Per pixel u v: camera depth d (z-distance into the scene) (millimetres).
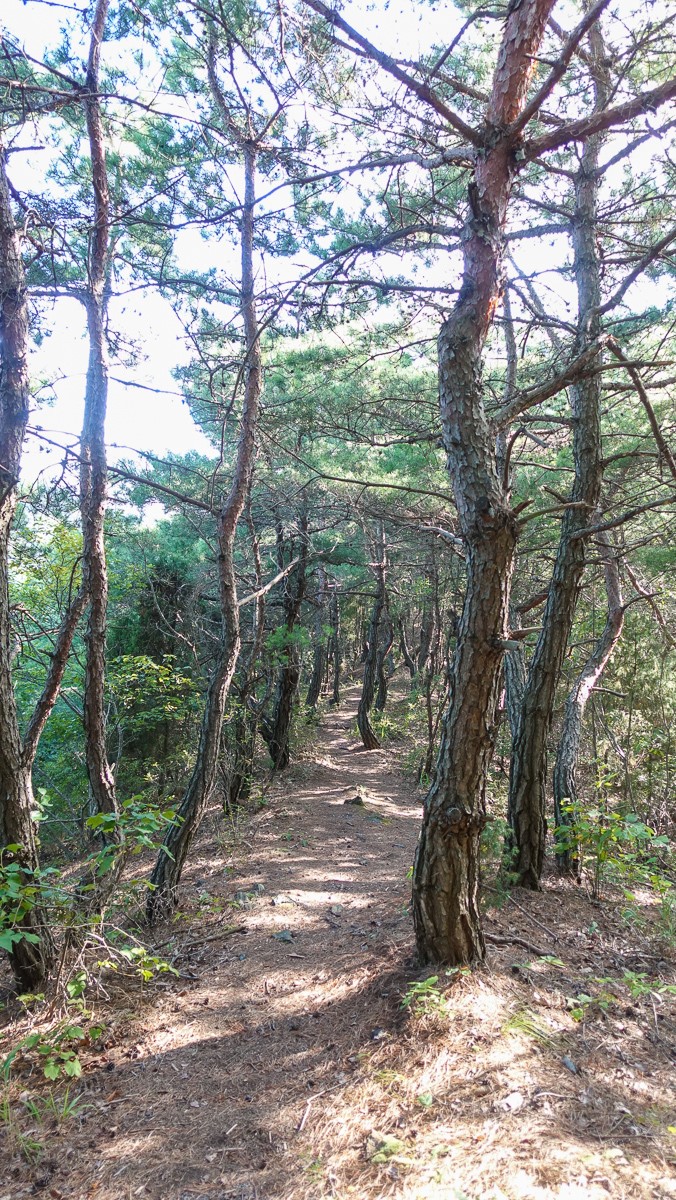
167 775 12781
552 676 5793
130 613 13312
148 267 7121
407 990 3760
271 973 4590
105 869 4020
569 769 6750
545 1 3256
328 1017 3812
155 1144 2939
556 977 4039
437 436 5742
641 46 3818
